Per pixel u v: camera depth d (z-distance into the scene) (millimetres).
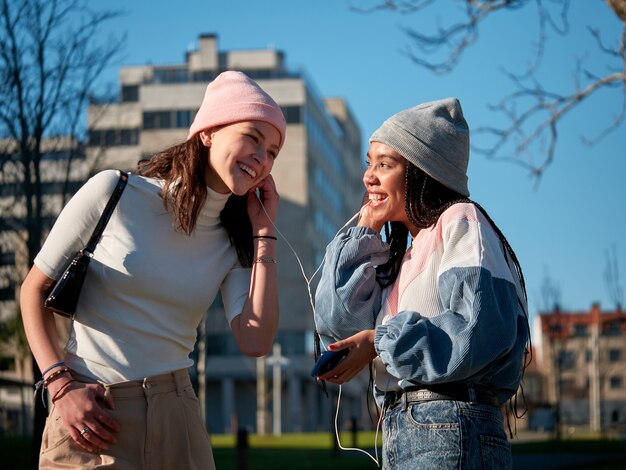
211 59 76125
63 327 21047
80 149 17219
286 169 75750
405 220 3607
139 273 3498
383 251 3646
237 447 14766
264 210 3795
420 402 3219
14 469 15148
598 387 54531
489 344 3080
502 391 3287
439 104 3549
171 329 3561
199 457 3621
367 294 3562
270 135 3602
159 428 3502
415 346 3098
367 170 3625
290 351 74250
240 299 3781
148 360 3520
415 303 3334
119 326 3508
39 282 3543
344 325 3531
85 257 3494
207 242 3676
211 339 74250
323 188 84375
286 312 74438
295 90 76062
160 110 74000
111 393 3477
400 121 3508
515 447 25344
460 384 3186
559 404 38906
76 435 3373
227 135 3562
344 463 18500
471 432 3139
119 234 3521
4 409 45125
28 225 15617
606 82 10781
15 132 15289
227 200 3762
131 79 74625
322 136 84438
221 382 74750
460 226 3275
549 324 42281
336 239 3660
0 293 18328
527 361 3395
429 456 3152
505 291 3166
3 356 34750
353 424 24031
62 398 3387
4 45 14867
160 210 3580
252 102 3566
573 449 24234
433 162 3451
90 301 3527
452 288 3168
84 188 3564
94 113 17469
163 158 3717
